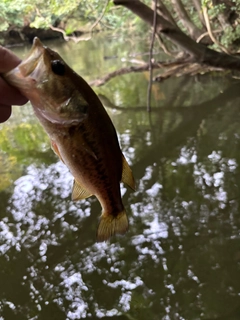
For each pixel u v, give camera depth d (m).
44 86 0.20
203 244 0.54
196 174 0.72
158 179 0.72
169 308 0.45
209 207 0.61
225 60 1.09
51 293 0.49
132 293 0.48
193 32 1.43
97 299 0.47
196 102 1.12
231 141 0.83
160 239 0.56
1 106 0.20
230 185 0.66
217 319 0.42
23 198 0.70
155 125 0.98
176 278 0.49
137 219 0.61
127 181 0.27
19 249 0.58
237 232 0.55
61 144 0.22
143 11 1.02
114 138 0.25
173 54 1.49
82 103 0.22
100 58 1.99
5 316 0.46
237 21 1.26
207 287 0.47
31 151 0.91
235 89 1.19
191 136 0.89
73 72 0.22
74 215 0.64
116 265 0.52
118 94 1.30
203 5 1.05
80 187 0.26
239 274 0.48
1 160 0.88
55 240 0.59
